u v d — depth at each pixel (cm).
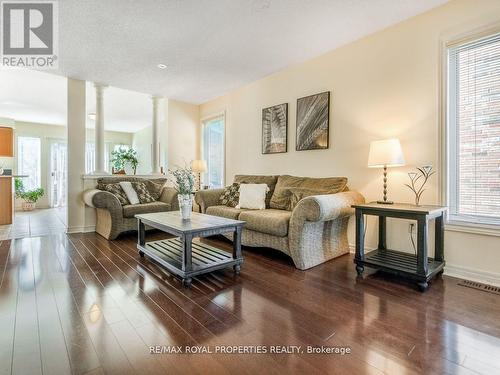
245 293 205
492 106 226
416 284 222
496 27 218
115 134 913
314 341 145
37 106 592
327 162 341
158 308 180
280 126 396
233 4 241
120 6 244
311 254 266
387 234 285
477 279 228
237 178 430
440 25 247
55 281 224
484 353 136
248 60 359
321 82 345
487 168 229
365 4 243
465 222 234
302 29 284
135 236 396
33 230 438
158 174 500
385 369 124
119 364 127
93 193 370
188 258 220
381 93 289
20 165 745
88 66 375
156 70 389
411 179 263
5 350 136
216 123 539
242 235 319
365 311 178
